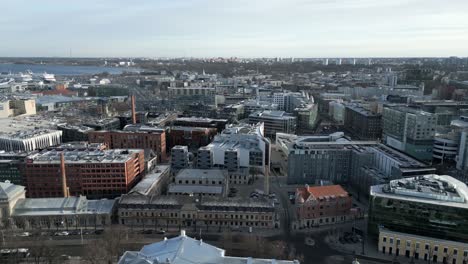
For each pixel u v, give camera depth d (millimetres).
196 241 167750
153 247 165625
